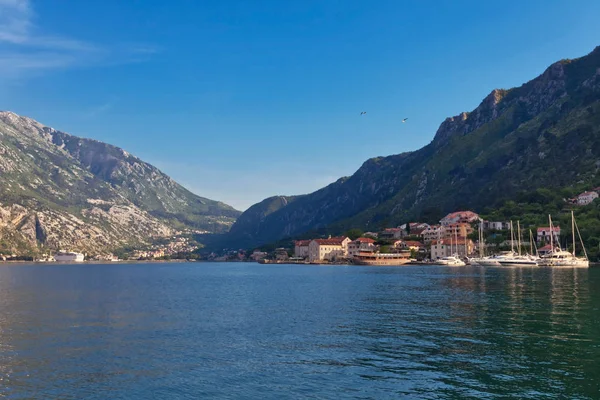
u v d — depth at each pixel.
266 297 102.00
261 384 38.91
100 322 68.62
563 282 126.38
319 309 79.62
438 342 51.94
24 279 188.00
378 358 45.75
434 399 34.94
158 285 147.75
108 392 37.56
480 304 81.31
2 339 56.44
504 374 40.25
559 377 39.31
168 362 45.59
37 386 39.03
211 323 66.94
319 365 43.88
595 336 53.59
